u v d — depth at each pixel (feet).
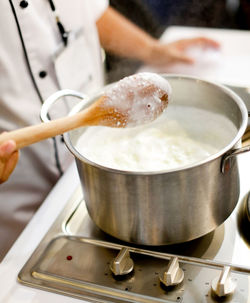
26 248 2.23
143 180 1.72
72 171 2.75
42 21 3.24
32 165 3.35
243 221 2.17
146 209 1.82
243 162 2.56
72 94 2.29
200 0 7.02
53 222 2.34
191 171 1.71
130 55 4.47
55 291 1.93
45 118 2.07
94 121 1.90
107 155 2.35
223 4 7.24
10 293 1.97
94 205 2.00
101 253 2.09
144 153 2.33
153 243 1.94
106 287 1.90
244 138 2.57
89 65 3.73
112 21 4.44
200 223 1.91
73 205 2.43
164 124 2.62
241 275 1.88
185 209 1.83
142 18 6.29
